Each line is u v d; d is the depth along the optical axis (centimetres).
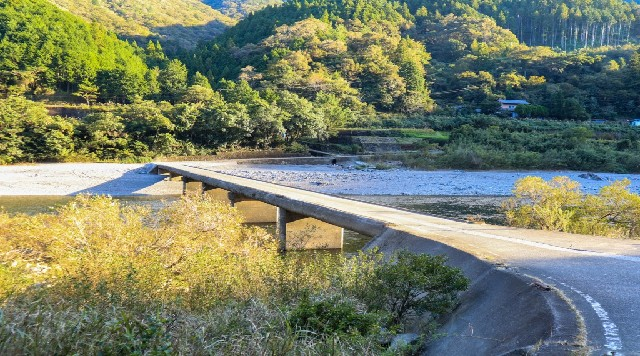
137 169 5025
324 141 7644
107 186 4219
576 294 636
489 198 4022
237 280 888
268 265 1011
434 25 14825
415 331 752
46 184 4169
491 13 17050
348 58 10731
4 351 447
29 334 471
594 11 15925
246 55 11862
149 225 1252
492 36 14075
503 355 501
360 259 1005
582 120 9025
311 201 1828
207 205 1380
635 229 1672
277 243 1653
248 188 2305
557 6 16375
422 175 5181
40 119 5656
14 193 3834
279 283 911
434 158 6216
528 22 16862
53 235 1056
